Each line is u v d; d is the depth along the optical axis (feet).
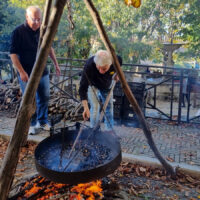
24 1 25.34
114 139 6.68
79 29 24.14
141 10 27.04
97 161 6.14
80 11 25.20
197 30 27.25
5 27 24.21
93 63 8.64
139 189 7.09
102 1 26.53
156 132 11.93
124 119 12.69
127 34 27.25
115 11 26.25
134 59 28.40
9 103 14.98
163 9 29.45
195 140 10.80
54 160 6.28
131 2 5.66
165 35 34.91
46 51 4.64
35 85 4.83
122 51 25.66
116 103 12.52
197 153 9.30
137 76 35.40
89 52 27.17
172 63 32.81
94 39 26.30
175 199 6.64
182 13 28.40
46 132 11.28
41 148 6.56
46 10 5.83
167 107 22.99
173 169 7.68
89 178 5.08
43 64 4.73
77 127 7.47
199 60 36.45
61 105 14.06
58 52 24.21
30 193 6.43
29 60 10.02
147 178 7.72
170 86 28.30
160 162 7.66
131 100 6.87
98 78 9.11
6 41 25.11
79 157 6.40
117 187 6.98
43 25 6.04
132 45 25.31
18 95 14.96
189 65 50.93
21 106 4.91
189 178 7.66
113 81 10.04
